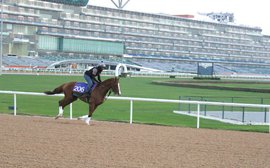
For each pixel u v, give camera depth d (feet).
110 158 25.55
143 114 61.82
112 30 337.72
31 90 101.96
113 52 332.39
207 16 464.65
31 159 24.81
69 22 315.17
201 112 67.31
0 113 54.19
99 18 332.60
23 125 40.96
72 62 284.41
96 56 325.21
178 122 52.49
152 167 23.29
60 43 306.14
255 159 26.48
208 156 27.09
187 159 25.86
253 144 32.91
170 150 28.96
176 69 335.26
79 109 65.67
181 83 155.12
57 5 311.06
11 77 168.55
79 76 196.44
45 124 42.24
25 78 164.25
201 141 33.60
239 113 68.18
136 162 24.53
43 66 259.80
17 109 61.67
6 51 277.03
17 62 261.03
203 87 138.10
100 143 31.19
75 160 24.75
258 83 188.44
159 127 43.14
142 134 36.76
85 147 29.32
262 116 64.28
